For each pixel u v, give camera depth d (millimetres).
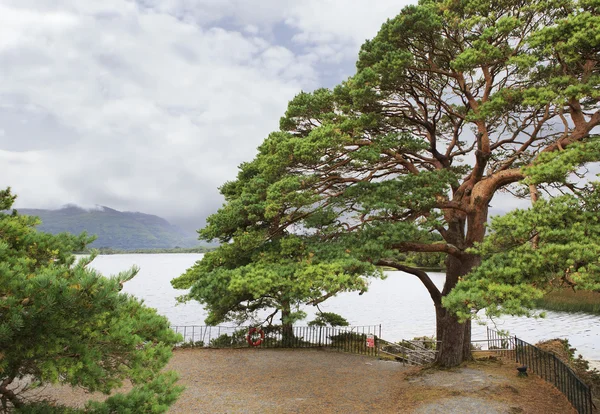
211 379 17141
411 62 16672
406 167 19828
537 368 17656
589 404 12859
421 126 21203
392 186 16266
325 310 52844
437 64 19016
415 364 20047
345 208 17891
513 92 14672
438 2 17938
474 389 14852
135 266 6195
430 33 16500
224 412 13336
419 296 72188
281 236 19484
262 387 16078
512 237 11648
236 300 22688
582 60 13672
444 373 17406
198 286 17000
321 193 18359
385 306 57875
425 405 13469
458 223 19391
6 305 4918
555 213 10852
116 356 7059
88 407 6836
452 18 16375
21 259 5926
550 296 50094
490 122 17688
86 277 5230
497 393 14297
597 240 10109
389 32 16938
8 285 5066
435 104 19953
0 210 8766
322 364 19953
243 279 15016
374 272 14547
